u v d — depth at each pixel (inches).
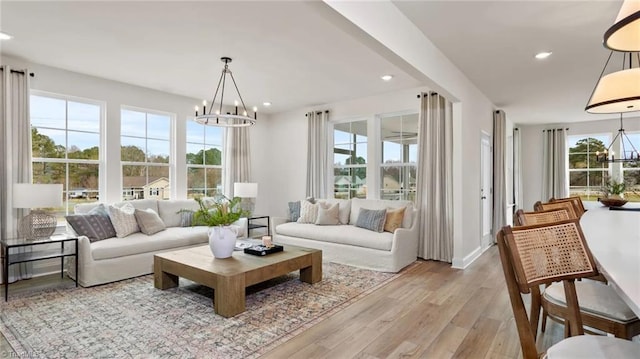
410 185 214.4
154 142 211.6
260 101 236.8
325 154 242.7
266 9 109.7
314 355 89.7
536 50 141.0
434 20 116.0
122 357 88.1
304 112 257.4
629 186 276.8
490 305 124.1
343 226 202.8
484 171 225.6
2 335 99.9
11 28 124.0
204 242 186.4
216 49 143.3
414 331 103.5
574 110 254.2
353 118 235.3
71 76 173.0
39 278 156.3
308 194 247.4
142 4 106.9
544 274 50.9
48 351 91.1
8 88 150.7
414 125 213.0
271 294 134.5
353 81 189.5
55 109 172.6
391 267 166.1
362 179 233.0
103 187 187.5
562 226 54.8
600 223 92.4
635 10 51.5
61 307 120.8
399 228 178.4
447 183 188.9
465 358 88.3
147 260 160.9
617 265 47.8
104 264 146.6
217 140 247.1
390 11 104.3
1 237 149.9
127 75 178.9
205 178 238.2
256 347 93.4
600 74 170.2
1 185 150.2
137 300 127.6
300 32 126.6
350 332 102.7
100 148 187.3
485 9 108.4
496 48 139.3
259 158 272.7
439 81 141.2
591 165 297.9
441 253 190.1
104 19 117.1
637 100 82.7
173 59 155.2
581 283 74.1
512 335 100.7
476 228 200.7
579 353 46.1
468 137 183.3
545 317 95.7
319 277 150.7
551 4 104.9
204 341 96.4
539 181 316.8
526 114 270.8
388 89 206.4
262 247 148.9
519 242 50.8
